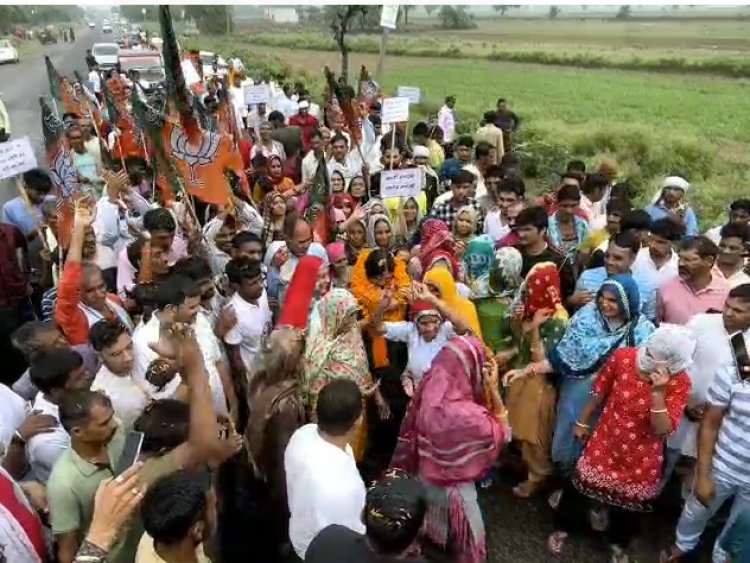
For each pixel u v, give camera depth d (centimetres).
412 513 234
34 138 1720
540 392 451
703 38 6431
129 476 253
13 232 578
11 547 271
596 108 2723
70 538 297
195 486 242
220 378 411
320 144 948
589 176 720
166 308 382
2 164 580
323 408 300
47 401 362
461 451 330
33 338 389
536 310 454
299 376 372
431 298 402
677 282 478
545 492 494
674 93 3158
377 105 1406
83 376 356
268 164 902
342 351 416
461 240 580
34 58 4550
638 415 379
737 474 357
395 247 643
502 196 647
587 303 445
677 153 1702
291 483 304
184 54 2305
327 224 650
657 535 449
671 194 666
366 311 496
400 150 976
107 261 600
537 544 448
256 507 364
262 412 352
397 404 507
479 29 8850
